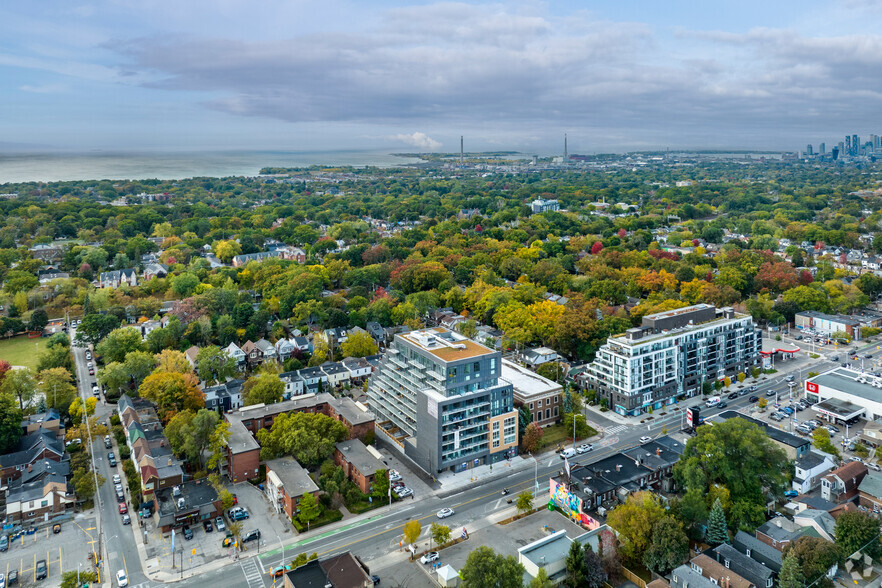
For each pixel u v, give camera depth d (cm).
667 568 12088
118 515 14500
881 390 19275
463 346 17150
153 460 15425
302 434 16175
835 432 18225
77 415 18788
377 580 12050
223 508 14412
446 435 15888
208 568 12500
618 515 12862
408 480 15988
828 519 12950
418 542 13362
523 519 14225
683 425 19012
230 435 16462
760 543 12450
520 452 17512
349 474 15825
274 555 12912
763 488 14800
